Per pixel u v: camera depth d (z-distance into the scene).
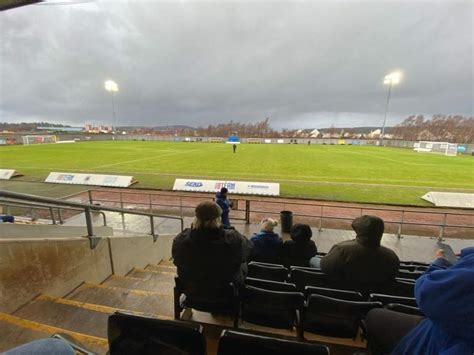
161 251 5.72
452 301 0.97
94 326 2.07
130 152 27.88
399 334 1.57
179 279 2.24
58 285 2.60
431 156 26.84
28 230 3.66
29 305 2.26
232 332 1.23
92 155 24.69
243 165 18.88
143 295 2.72
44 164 18.89
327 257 2.57
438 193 9.06
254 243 3.61
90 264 3.07
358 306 1.94
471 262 1.00
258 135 89.75
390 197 10.41
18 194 2.19
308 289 2.32
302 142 57.88
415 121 74.31
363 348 2.11
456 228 7.52
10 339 1.75
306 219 8.26
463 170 17.25
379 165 19.42
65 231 4.36
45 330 1.85
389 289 2.49
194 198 10.41
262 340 1.17
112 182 11.55
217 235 2.01
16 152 27.02
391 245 6.31
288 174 15.41
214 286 2.12
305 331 2.16
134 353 1.35
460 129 65.75
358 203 8.14
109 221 7.97
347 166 18.73
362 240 2.35
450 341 1.03
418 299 1.10
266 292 2.10
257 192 10.05
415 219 8.30
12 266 2.16
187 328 1.28
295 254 3.50
